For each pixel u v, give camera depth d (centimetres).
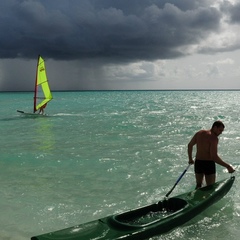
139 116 3161
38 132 1995
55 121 2680
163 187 851
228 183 753
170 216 587
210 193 693
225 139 1619
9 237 583
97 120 2745
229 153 1266
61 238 507
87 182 904
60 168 1058
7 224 639
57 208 719
